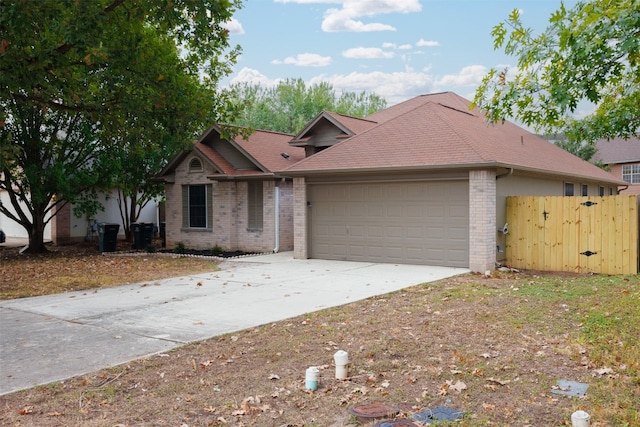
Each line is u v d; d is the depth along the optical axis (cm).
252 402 505
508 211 1427
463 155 1363
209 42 1475
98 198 2459
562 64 581
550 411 468
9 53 1112
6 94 1173
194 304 980
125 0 1295
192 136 1786
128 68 1465
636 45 505
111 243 2081
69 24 1105
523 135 2134
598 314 820
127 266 1584
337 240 1619
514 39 616
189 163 2062
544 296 983
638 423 437
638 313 821
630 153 3522
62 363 631
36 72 1180
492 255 1349
